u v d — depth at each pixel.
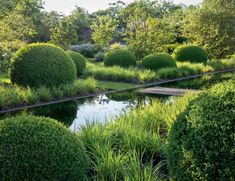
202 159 2.64
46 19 32.44
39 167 3.07
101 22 28.58
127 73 14.28
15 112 8.50
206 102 2.85
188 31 24.02
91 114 8.12
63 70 11.15
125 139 4.78
